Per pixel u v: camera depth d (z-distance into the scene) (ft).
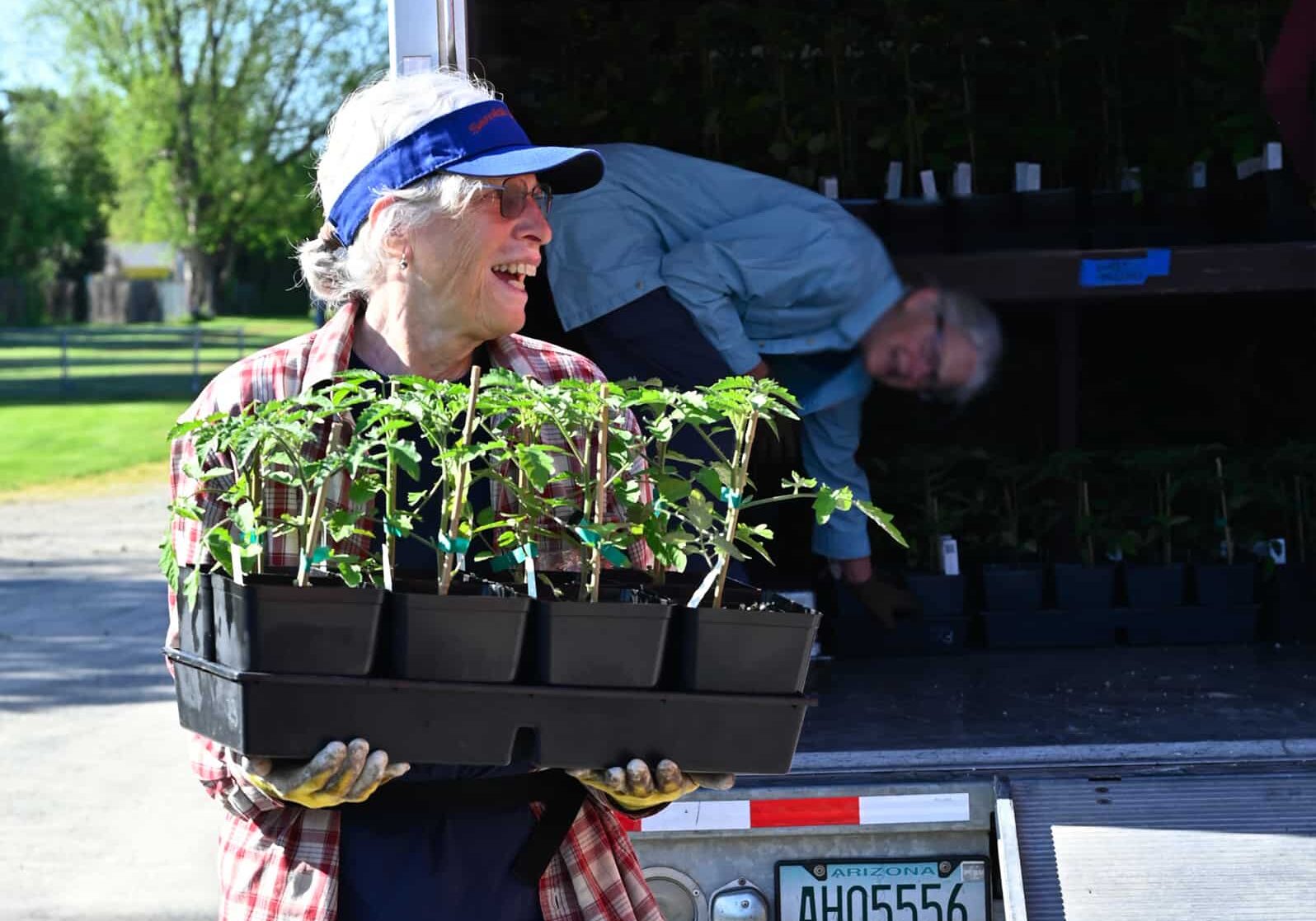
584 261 12.94
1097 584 13.35
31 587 31.01
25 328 155.33
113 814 16.63
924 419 16.17
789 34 15.55
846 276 13.15
